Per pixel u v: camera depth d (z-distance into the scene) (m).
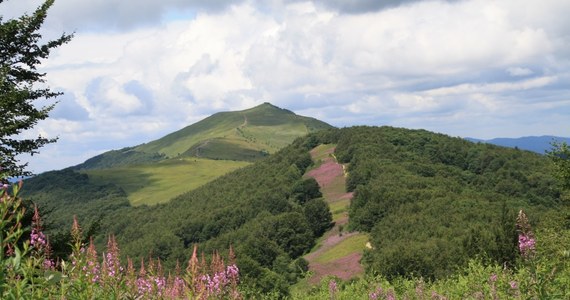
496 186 124.69
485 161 149.88
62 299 5.30
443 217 97.88
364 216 116.00
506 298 10.23
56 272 5.79
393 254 65.69
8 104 17.16
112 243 6.76
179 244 133.50
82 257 5.82
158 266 6.93
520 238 8.76
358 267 93.19
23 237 10.50
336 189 160.88
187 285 5.45
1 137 16.91
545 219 42.94
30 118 17.55
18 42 18.92
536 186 122.62
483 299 11.11
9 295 4.52
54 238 14.59
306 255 113.06
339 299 16.62
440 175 141.75
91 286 5.56
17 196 4.75
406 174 142.00
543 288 7.14
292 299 19.45
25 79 19.80
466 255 41.47
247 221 141.88
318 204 125.75
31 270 4.84
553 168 40.41
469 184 138.12
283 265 92.94
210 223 141.88
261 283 41.75
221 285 8.56
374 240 102.44
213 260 8.69
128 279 6.26
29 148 17.84
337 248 109.50
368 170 152.88
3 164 15.79
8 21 18.34
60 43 20.25
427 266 61.06
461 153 159.12
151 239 138.75
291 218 117.94
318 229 123.00
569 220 40.19
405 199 115.88
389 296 14.60
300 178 177.00
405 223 100.38
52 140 18.50
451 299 12.95
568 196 41.31
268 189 166.00
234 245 117.06
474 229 44.00
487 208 102.50
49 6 19.14
